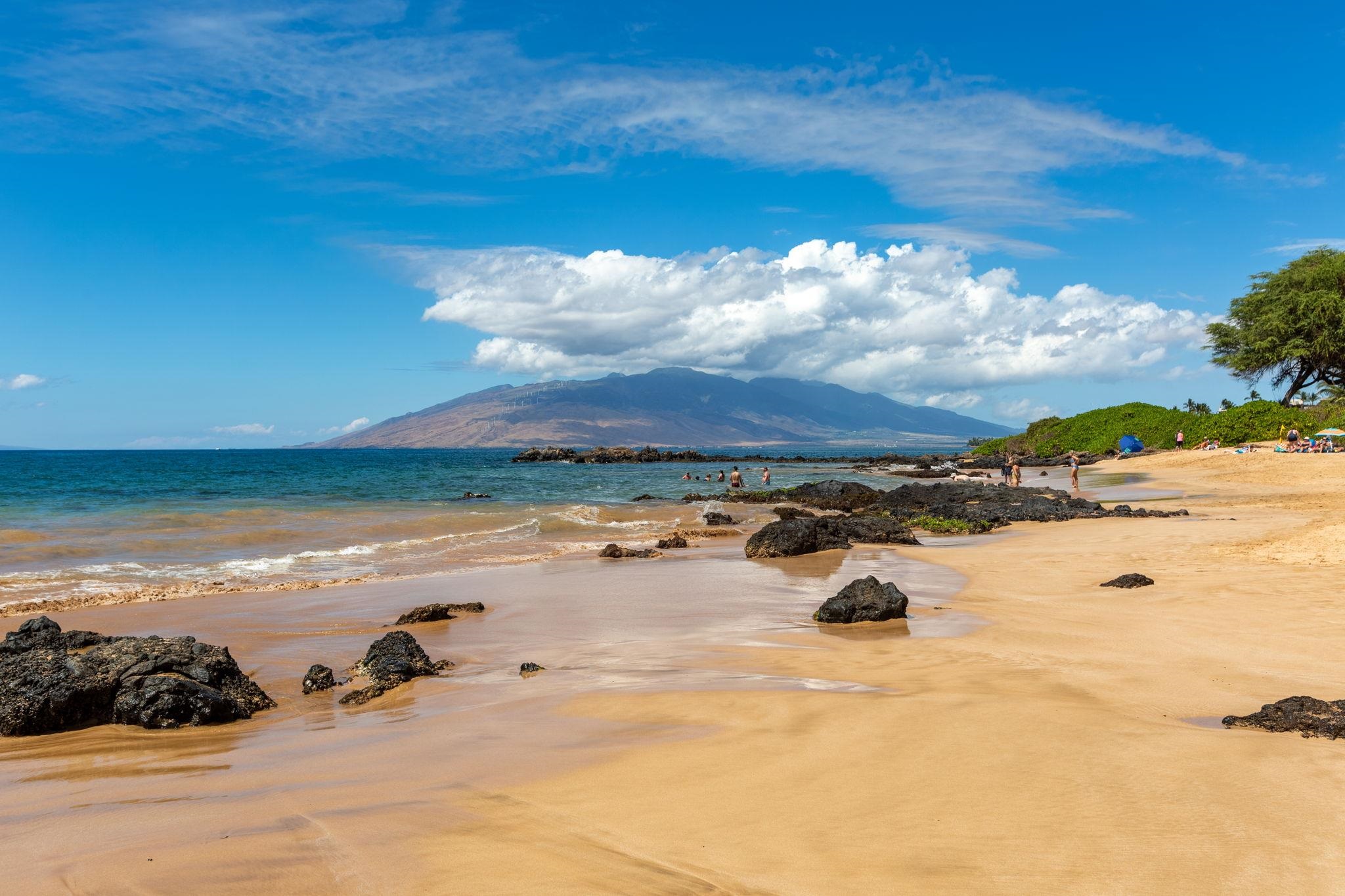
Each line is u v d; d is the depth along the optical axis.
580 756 6.04
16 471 74.88
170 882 3.96
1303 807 4.68
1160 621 10.74
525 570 18.14
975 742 6.00
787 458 119.94
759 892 3.81
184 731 7.48
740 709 7.17
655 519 31.70
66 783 5.97
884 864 4.09
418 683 9.07
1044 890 3.78
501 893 3.82
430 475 70.19
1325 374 69.94
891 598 11.95
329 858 4.26
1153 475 47.47
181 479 60.75
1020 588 14.19
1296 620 10.27
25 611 13.45
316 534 24.88
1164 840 4.28
